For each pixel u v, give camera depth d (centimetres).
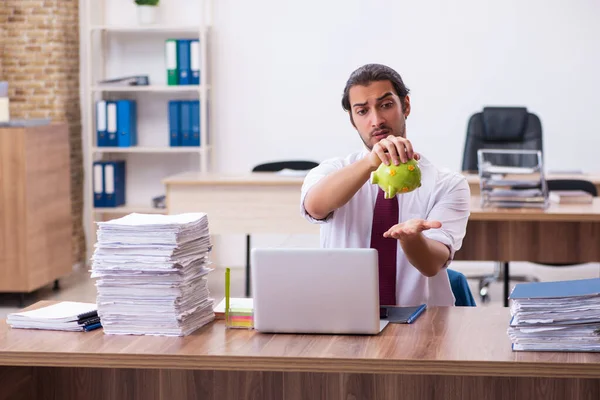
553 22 750
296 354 218
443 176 292
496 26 755
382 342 229
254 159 787
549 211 480
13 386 258
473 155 691
